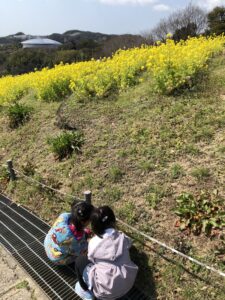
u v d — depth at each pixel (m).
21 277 2.28
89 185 2.91
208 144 2.86
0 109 5.55
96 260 1.85
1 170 3.76
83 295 1.96
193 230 2.16
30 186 3.27
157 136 3.16
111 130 3.52
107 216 1.88
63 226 2.13
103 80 4.58
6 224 2.89
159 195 2.53
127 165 2.95
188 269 1.99
